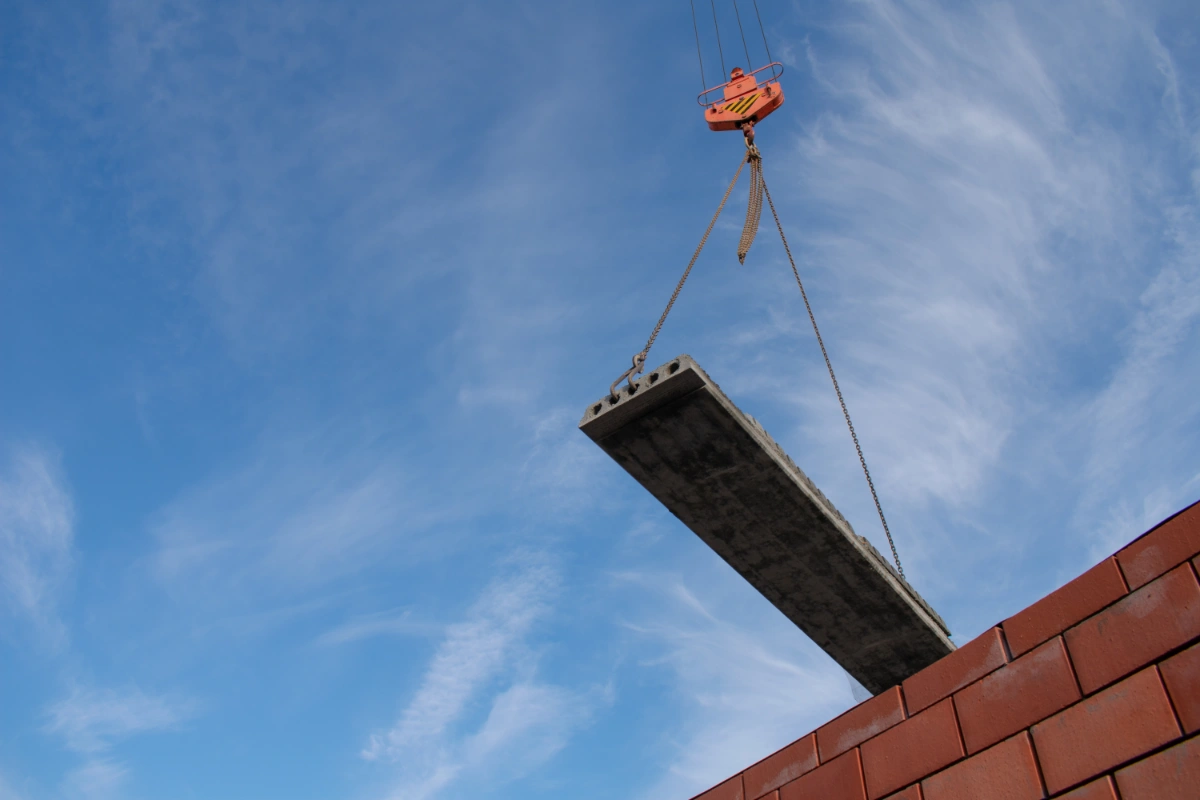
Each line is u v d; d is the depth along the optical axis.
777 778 6.46
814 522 8.79
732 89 14.27
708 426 8.27
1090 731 4.71
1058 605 5.17
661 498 9.03
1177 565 4.66
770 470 8.47
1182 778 4.24
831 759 6.12
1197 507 4.68
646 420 8.34
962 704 5.44
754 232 12.99
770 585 9.52
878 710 5.97
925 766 5.47
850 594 9.38
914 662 10.11
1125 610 4.82
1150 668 4.58
